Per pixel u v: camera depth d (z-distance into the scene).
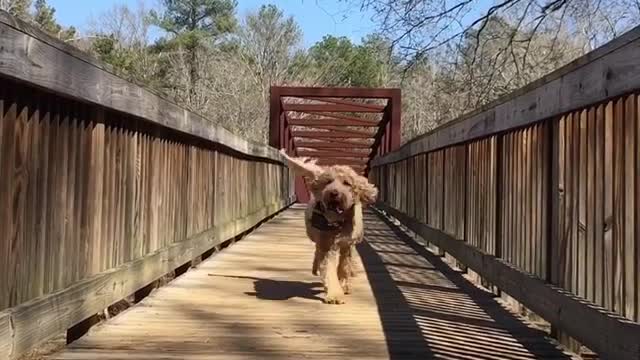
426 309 5.52
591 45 12.16
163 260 6.14
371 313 5.33
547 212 4.60
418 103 31.02
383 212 17.23
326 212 5.61
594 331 3.58
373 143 25.44
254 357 4.04
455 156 7.99
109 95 4.44
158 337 4.48
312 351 4.20
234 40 49.62
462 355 4.14
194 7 50.22
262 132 43.28
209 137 7.78
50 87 3.50
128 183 5.28
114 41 39.81
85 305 4.25
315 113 22.83
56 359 3.92
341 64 46.44
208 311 5.33
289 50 49.16
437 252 9.15
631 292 3.29
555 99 4.18
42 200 3.78
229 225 9.66
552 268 4.50
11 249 3.41
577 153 4.07
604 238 3.63
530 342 4.48
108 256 4.85
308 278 7.05
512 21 12.18
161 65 46.22
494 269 5.85
